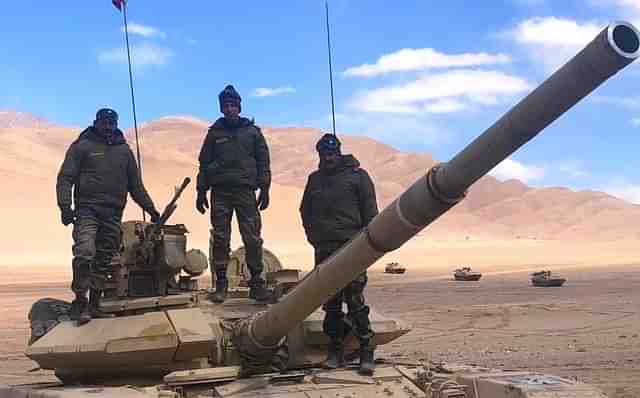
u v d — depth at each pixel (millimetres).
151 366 10445
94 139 11312
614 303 38188
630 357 20453
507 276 71625
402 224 7484
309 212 10945
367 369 10211
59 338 10312
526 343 24203
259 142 12008
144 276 11758
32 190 126188
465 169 6781
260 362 10234
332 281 8523
